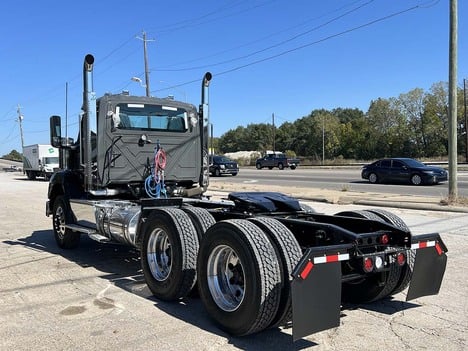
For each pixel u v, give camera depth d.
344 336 4.41
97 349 4.12
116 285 6.18
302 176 35.47
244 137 156.12
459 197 15.27
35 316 4.99
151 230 5.63
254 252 4.12
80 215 7.89
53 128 8.53
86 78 7.23
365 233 4.66
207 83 8.55
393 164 26.44
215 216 5.91
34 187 30.03
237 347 4.16
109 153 7.56
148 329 4.59
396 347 4.16
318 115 131.12
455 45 15.14
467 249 8.15
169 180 8.20
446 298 5.56
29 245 9.14
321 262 3.99
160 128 8.03
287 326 4.66
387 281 4.99
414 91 97.69
